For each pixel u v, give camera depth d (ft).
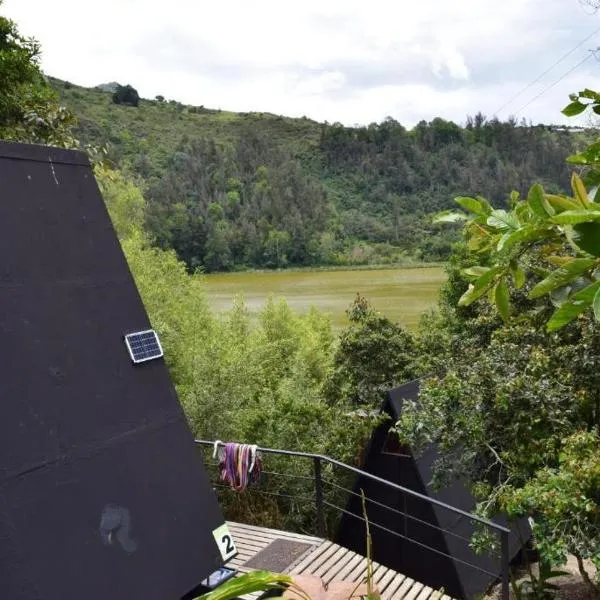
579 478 17.21
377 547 27.43
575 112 8.46
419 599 17.08
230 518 27.61
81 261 11.42
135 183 89.81
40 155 11.30
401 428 23.36
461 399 22.13
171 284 53.93
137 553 10.39
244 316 61.26
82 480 9.99
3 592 8.52
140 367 11.77
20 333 9.93
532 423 20.47
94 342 11.05
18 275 10.23
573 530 17.63
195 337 42.34
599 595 21.26
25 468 9.27
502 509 19.94
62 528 9.45
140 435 11.25
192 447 12.28
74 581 9.30
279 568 17.79
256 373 36.37
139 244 54.49
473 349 28.17
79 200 11.84
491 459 22.29
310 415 31.40
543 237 6.04
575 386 21.45
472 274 7.39
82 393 10.50
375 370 40.22
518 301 25.30
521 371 21.91
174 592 10.75
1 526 8.75
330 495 29.12
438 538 25.21
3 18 29.14
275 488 29.14
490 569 25.93
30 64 29.76
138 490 10.83
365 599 5.23
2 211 10.33
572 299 4.61
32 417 9.61
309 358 56.13
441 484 23.20
